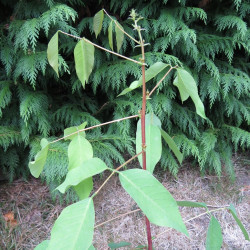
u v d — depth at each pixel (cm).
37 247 63
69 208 50
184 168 193
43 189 168
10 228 141
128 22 159
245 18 187
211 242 66
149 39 163
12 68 155
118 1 158
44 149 61
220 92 183
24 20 139
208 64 162
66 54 163
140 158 67
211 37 176
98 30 71
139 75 147
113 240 140
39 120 151
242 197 170
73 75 161
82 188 63
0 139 142
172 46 155
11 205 155
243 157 210
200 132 197
